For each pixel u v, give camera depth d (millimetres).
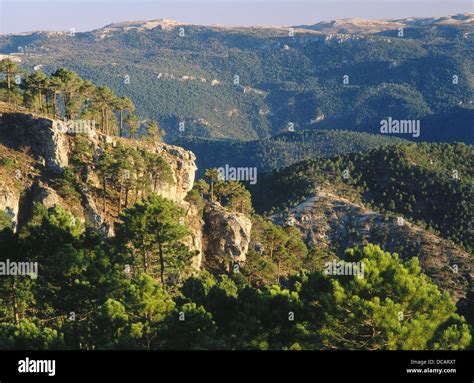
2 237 143625
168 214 167750
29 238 146375
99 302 135500
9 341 116312
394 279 108625
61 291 137500
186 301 132375
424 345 106375
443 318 109438
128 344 111875
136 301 118875
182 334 114500
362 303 104125
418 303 108250
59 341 117562
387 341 104750
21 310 144250
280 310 114062
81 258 135500
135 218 165750
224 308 124312
